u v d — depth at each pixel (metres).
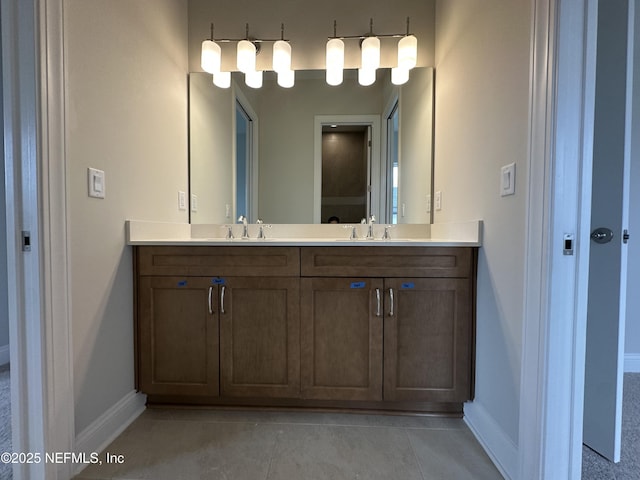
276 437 1.36
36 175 1.02
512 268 1.15
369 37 1.93
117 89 1.39
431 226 2.01
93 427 1.25
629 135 1.18
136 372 1.53
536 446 1.00
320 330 1.49
